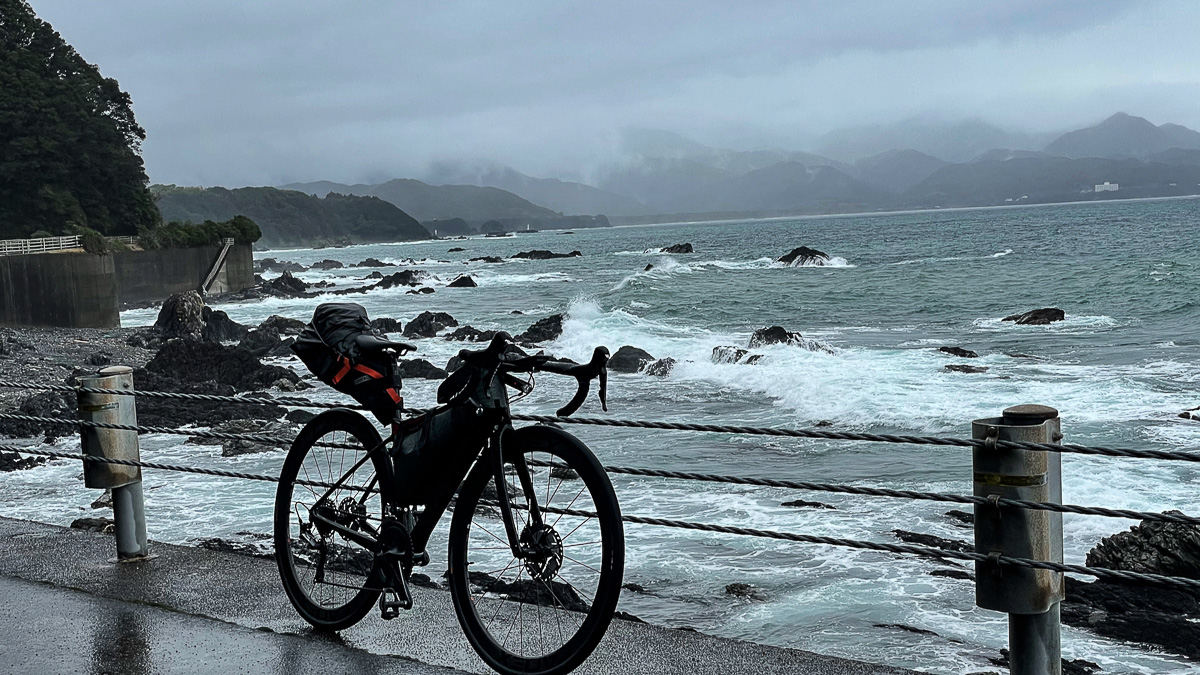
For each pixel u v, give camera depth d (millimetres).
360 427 3840
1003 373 23297
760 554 10500
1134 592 8953
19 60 79375
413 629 4062
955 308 40812
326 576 4125
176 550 5383
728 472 15023
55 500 13992
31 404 22234
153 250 69562
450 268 109625
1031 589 2826
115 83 88500
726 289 53688
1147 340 28641
